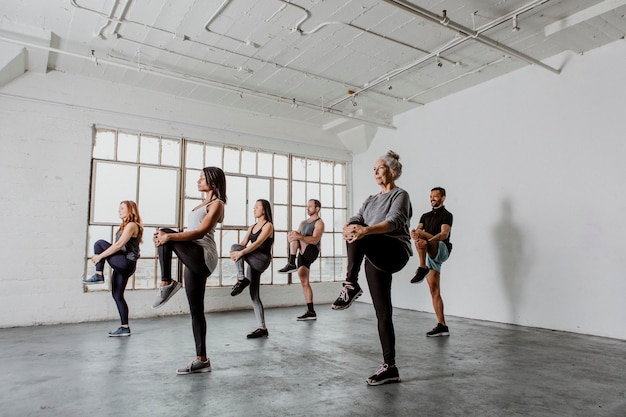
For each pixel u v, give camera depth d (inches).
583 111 167.2
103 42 172.9
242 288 145.9
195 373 98.2
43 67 184.7
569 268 166.2
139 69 185.3
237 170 247.0
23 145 181.6
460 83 211.8
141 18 155.4
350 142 287.9
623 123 154.3
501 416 71.2
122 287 151.7
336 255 285.6
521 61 185.2
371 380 88.6
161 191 218.1
